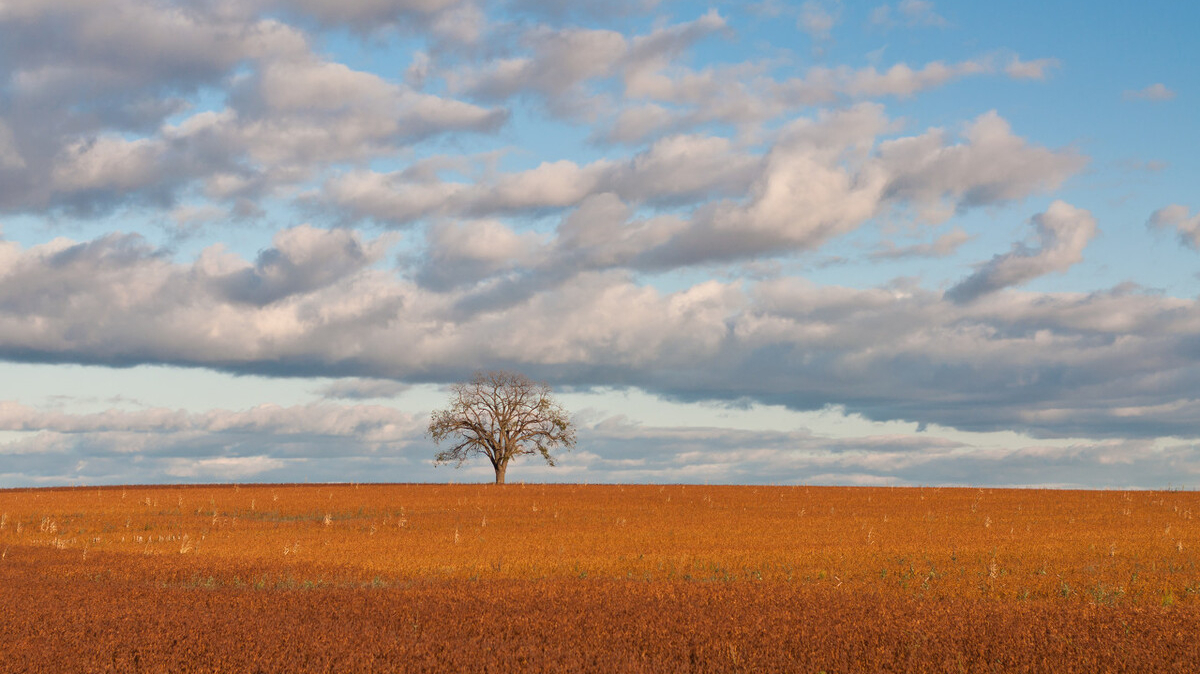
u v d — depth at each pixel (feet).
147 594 63.82
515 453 272.72
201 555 99.30
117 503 195.62
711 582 72.90
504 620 51.06
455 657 40.93
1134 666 39.37
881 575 78.89
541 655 41.50
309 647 42.78
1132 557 91.81
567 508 183.11
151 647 42.73
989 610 54.39
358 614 53.72
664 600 59.62
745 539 117.39
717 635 46.19
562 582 71.56
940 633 45.85
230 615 52.49
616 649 43.34
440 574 82.28
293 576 76.95
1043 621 50.14
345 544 115.55
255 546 114.42
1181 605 59.06
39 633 46.09
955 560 90.12
